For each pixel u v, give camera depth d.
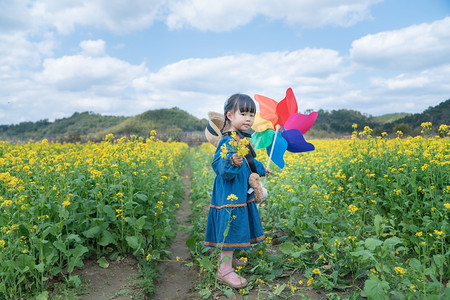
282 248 3.31
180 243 4.52
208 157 13.33
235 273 3.03
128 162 4.07
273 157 3.56
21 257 2.64
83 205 3.56
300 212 4.13
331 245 3.13
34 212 3.06
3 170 4.50
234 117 3.23
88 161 4.04
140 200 4.14
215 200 3.25
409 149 5.32
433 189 3.85
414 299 2.32
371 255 2.49
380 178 4.72
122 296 2.77
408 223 3.78
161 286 3.23
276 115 3.63
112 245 3.71
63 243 2.84
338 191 5.07
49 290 2.81
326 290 2.80
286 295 2.75
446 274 2.89
